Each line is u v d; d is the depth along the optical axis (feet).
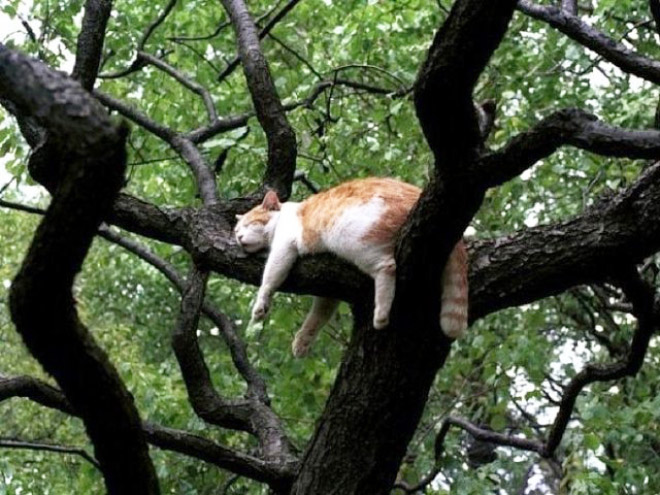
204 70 24.59
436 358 12.14
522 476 23.77
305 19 26.05
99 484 21.21
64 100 6.36
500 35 9.18
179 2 23.80
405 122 22.49
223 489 21.68
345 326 26.00
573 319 28.07
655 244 11.60
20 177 20.10
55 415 31.27
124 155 6.53
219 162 20.85
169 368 29.48
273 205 13.88
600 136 9.13
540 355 20.84
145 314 38.96
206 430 22.90
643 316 13.55
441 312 11.62
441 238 10.82
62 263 6.93
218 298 28.37
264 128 15.80
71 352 7.59
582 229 11.85
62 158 6.73
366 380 12.16
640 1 23.49
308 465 12.54
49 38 20.84
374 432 12.22
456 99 9.49
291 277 12.99
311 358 22.59
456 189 10.23
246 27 16.29
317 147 22.30
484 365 21.53
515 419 29.19
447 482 23.84
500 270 12.03
